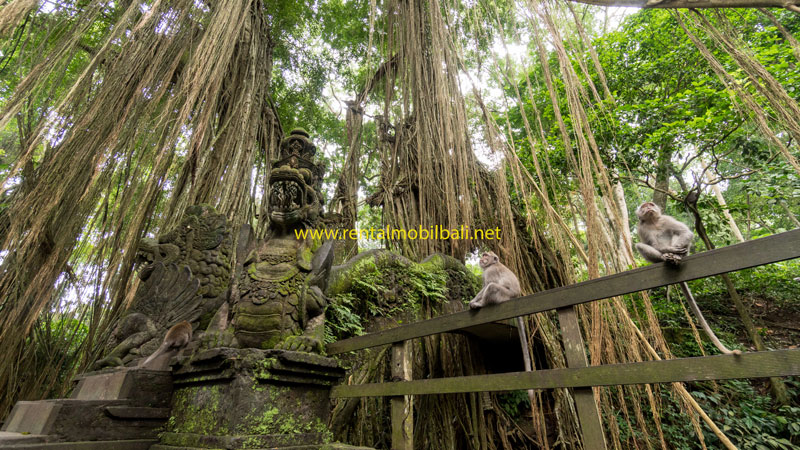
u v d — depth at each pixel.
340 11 9.88
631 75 8.10
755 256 1.80
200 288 3.95
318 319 3.55
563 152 7.12
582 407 2.24
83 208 3.61
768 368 1.63
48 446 2.61
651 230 2.87
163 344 3.48
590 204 2.90
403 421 3.11
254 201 6.21
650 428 6.39
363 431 4.95
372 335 3.70
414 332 3.38
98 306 4.73
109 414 2.93
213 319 3.37
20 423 3.35
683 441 6.15
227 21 4.16
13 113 2.52
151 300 3.90
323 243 3.95
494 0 4.46
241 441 2.52
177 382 3.23
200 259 4.11
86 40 5.30
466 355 6.22
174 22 3.91
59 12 3.33
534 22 3.67
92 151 3.37
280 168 3.71
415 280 6.25
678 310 8.37
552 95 3.46
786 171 6.23
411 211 7.80
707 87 6.56
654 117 7.15
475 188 7.00
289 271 3.51
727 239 9.81
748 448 5.80
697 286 9.09
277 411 2.84
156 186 4.74
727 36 2.81
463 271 7.29
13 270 3.80
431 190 7.25
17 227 2.93
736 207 7.80
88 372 3.81
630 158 7.09
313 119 10.68
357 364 5.23
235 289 3.45
